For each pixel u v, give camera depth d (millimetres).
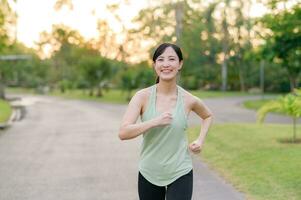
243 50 72188
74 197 8000
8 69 60375
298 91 13055
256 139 13695
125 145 14578
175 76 4062
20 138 17406
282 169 9273
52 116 29109
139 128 3812
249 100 46406
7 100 54094
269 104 14422
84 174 10016
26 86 88312
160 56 4051
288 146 12102
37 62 85875
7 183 9227
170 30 57781
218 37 76500
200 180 8914
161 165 4043
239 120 24844
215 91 73000
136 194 8109
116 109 34875
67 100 52781
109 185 8867
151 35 58062
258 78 71188
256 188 8039
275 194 7574
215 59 78062
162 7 54188
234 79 76188
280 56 25438
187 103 4125
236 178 8938
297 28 18906
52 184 9062
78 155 12766
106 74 58219
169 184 4070
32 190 8586
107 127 20859
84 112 32094
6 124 23562
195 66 76812
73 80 80250
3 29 21688
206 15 69000
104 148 14023
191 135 16391
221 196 7648
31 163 11578
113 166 10930
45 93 76688
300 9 17688
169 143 4031
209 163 10695
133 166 10891
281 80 69312
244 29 72875
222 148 12500
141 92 4082
